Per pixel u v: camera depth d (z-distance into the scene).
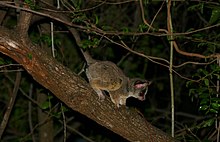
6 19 10.98
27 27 6.26
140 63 12.91
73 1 7.83
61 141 12.71
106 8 12.15
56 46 10.70
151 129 7.32
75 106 6.85
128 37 10.16
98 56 11.77
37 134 13.09
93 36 7.93
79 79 6.77
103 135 12.52
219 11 7.55
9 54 6.30
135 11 12.48
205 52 9.36
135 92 7.63
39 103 10.82
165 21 12.02
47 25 9.65
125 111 7.14
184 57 11.67
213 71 7.45
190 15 12.23
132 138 7.29
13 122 13.45
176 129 12.27
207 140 8.73
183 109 13.68
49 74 6.50
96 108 6.91
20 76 9.85
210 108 7.46
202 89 7.52
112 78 7.17
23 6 6.90
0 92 13.22
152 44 12.59
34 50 6.33
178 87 13.16
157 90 14.09
